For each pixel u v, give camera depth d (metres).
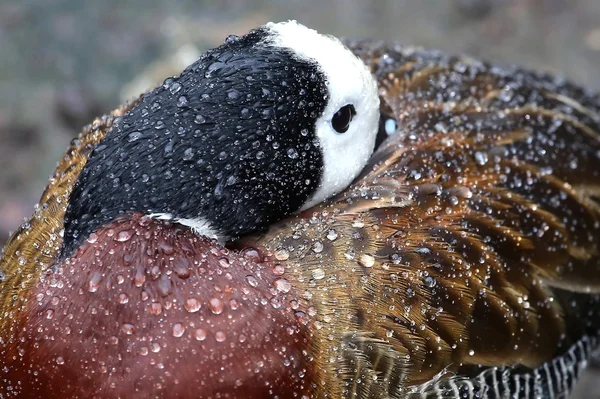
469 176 1.77
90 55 2.35
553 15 2.46
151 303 1.69
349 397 1.71
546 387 1.79
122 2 2.52
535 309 1.77
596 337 1.82
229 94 1.71
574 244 1.79
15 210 1.99
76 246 1.70
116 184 1.70
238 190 1.72
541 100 1.83
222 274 1.70
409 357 1.73
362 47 1.84
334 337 1.71
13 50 2.36
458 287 1.74
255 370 1.70
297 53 1.72
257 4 2.51
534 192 1.78
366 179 1.75
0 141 2.13
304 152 1.73
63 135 2.17
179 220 1.71
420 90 1.80
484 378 1.75
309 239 1.73
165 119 1.71
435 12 2.48
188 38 2.37
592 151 1.82
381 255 1.73
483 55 2.36
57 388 1.69
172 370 1.69
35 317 1.69
